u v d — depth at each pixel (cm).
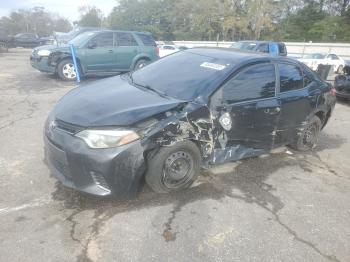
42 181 378
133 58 1138
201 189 382
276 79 446
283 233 318
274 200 375
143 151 322
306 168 471
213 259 277
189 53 479
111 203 341
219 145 388
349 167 491
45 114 650
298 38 4869
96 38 1076
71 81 1072
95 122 317
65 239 287
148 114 332
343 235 324
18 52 2639
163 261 270
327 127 699
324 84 540
